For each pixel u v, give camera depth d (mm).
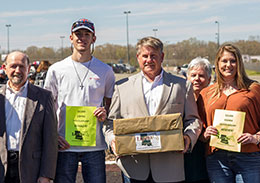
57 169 3971
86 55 4039
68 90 3992
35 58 74625
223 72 3664
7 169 3422
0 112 3479
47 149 3498
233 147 3527
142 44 3633
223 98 3678
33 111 3473
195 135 3572
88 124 3910
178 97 3662
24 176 3402
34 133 3471
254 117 3607
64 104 3994
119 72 50781
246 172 3570
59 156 3969
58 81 4027
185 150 3535
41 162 3504
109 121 3820
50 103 3586
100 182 4008
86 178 4062
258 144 3568
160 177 3607
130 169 3705
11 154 3438
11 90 3549
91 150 3961
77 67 4027
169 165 3615
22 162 3395
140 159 3672
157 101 3674
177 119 3482
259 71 50562
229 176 3660
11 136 3453
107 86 4168
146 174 3656
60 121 4012
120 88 3803
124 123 3506
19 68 3434
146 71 3652
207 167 3797
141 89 3689
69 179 3971
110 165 6625
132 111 3678
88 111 3912
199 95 3949
